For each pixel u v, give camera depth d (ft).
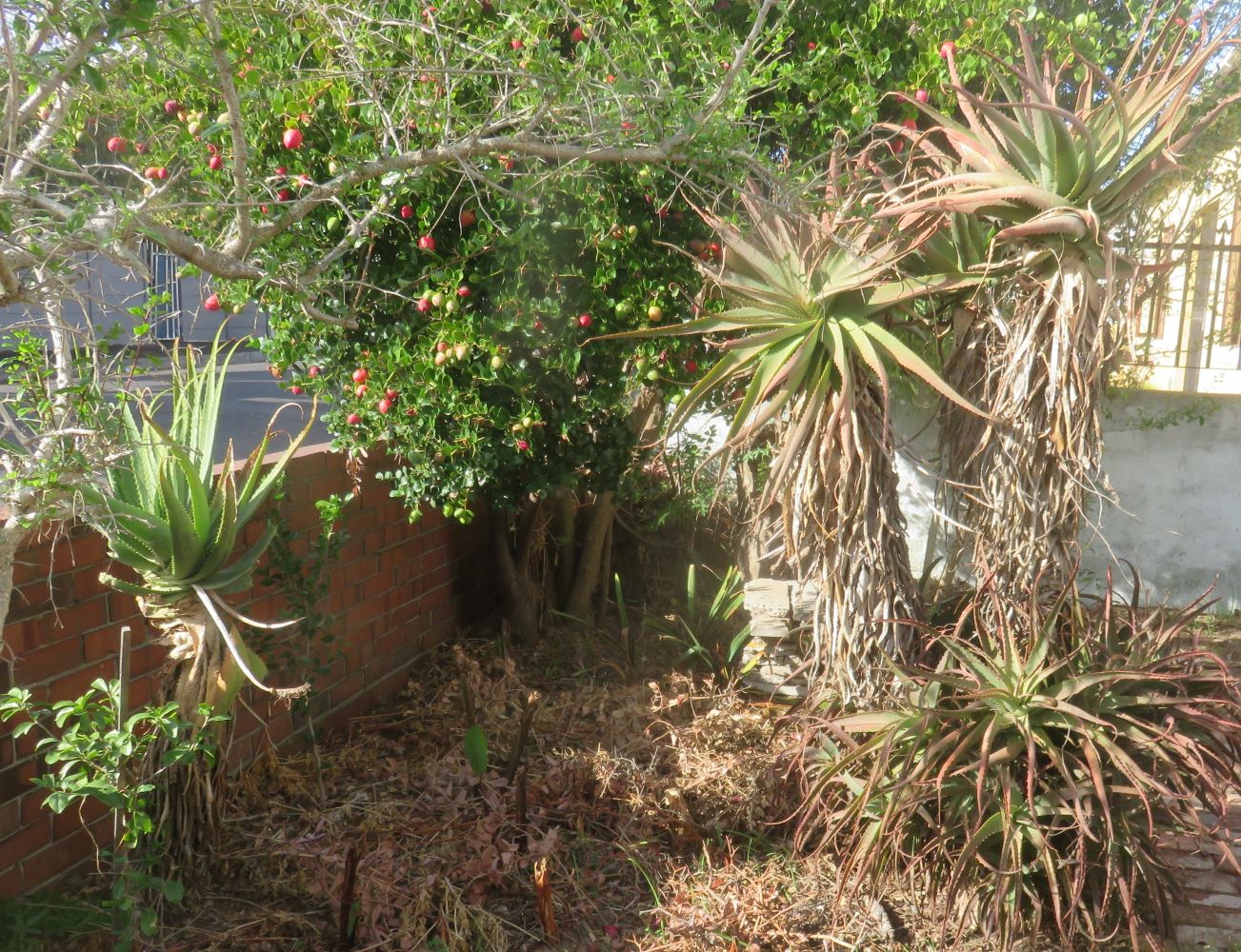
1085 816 10.50
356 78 11.80
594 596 21.50
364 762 14.93
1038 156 11.89
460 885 11.71
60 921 10.35
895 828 11.20
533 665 19.03
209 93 12.82
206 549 10.95
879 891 11.82
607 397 15.97
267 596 14.34
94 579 11.43
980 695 10.92
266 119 13.46
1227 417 22.38
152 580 10.78
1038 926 10.95
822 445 12.26
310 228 14.60
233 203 9.48
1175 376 23.22
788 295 12.23
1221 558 22.71
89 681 11.36
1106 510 23.15
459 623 20.52
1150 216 19.03
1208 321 22.84
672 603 21.27
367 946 10.74
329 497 15.66
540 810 13.10
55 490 9.25
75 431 8.79
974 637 13.05
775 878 12.26
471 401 15.19
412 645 18.52
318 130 14.24
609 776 13.43
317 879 11.44
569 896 11.98
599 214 14.58
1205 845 13.84
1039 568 12.26
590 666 18.90
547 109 11.57
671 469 21.07
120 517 10.18
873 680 12.64
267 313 15.46
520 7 12.03
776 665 16.51
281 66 11.71
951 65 12.19
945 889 11.60
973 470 12.96
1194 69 11.53
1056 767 11.27
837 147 13.79
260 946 10.68
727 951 11.05
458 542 20.36
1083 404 11.67
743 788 13.50
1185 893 12.39
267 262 10.00
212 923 11.00
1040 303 11.90
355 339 15.34
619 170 14.42
